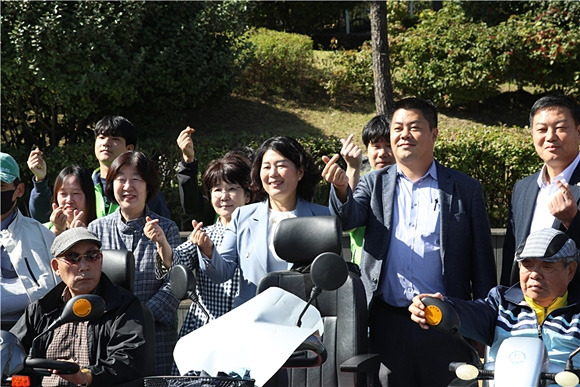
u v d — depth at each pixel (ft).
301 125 48.62
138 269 16.17
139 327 13.35
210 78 41.47
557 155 14.88
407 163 15.42
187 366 10.89
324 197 38.45
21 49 37.11
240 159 17.24
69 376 12.46
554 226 14.55
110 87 38.86
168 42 40.14
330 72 52.65
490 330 13.30
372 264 15.43
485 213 15.42
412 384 15.15
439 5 61.93
